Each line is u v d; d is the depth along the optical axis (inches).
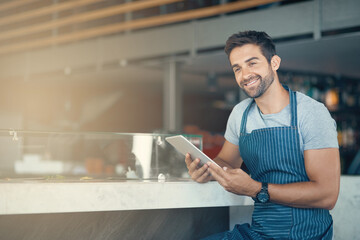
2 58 287.0
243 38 64.5
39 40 269.7
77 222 71.8
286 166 62.4
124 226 74.9
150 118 346.0
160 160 78.7
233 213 87.0
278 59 66.0
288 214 61.7
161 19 225.6
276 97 64.9
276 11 185.5
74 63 251.4
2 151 76.4
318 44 181.0
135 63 231.0
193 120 331.0
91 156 93.5
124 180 75.1
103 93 324.8
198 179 70.9
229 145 74.7
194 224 82.1
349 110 235.8
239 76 65.8
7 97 298.5
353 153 229.0
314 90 231.1
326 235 62.2
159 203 69.2
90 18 248.2
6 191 62.2
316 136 59.9
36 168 117.0
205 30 205.2
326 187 58.9
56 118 319.0
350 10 167.9
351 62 214.2
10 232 67.9
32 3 282.4
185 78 260.2
